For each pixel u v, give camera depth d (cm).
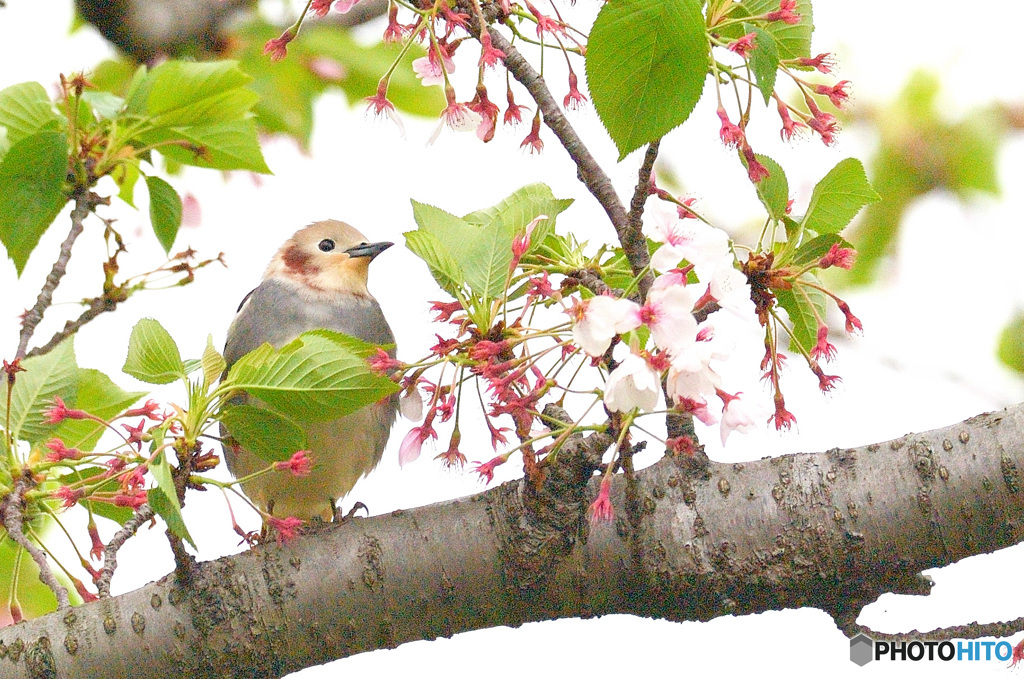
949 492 748
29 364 898
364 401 750
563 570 765
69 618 788
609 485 674
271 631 781
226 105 916
